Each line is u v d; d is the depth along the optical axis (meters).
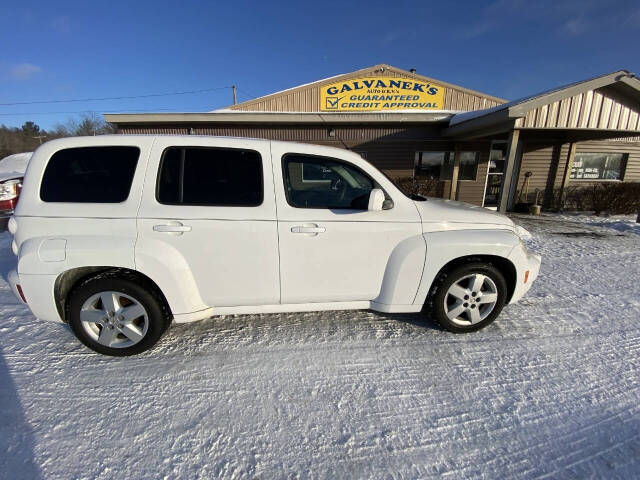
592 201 10.23
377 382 2.33
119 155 2.38
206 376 2.37
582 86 6.62
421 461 1.74
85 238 2.29
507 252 2.80
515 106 6.61
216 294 2.54
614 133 9.56
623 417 2.03
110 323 2.48
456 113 10.16
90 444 1.81
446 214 2.79
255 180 2.48
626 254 5.62
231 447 1.81
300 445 1.83
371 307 2.82
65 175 2.35
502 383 2.34
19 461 1.70
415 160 11.16
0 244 5.38
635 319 3.25
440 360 2.58
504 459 1.76
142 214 2.33
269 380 2.34
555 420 2.01
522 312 3.38
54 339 2.79
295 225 2.48
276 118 10.02
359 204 2.62
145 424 1.95
